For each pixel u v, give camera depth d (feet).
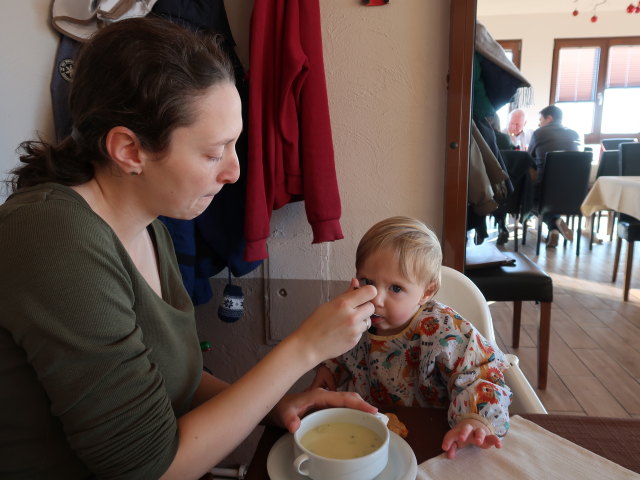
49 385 1.64
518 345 8.62
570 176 12.96
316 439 2.04
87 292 1.67
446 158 5.06
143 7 4.26
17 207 1.71
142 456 1.71
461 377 2.61
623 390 7.20
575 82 19.60
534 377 7.60
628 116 19.85
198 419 1.90
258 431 5.85
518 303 8.35
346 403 2.32
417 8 4.91
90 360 1.65
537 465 2.00
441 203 5.28
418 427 2.32
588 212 12.01
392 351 3.05
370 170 5.31
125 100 1.72
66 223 1.71
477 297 3.69
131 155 1.82
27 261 1.61
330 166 4.62
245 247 4.58
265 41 4.44
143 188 1.96
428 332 2.89
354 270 5.56
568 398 7.01
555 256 13.89
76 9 4.19
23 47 4.11
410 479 1.86
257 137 4.43
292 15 4.29
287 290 5.68
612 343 8.63
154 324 2.08
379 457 1.84
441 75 5.01
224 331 5.94
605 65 19.21
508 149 11.16
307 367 2.06
